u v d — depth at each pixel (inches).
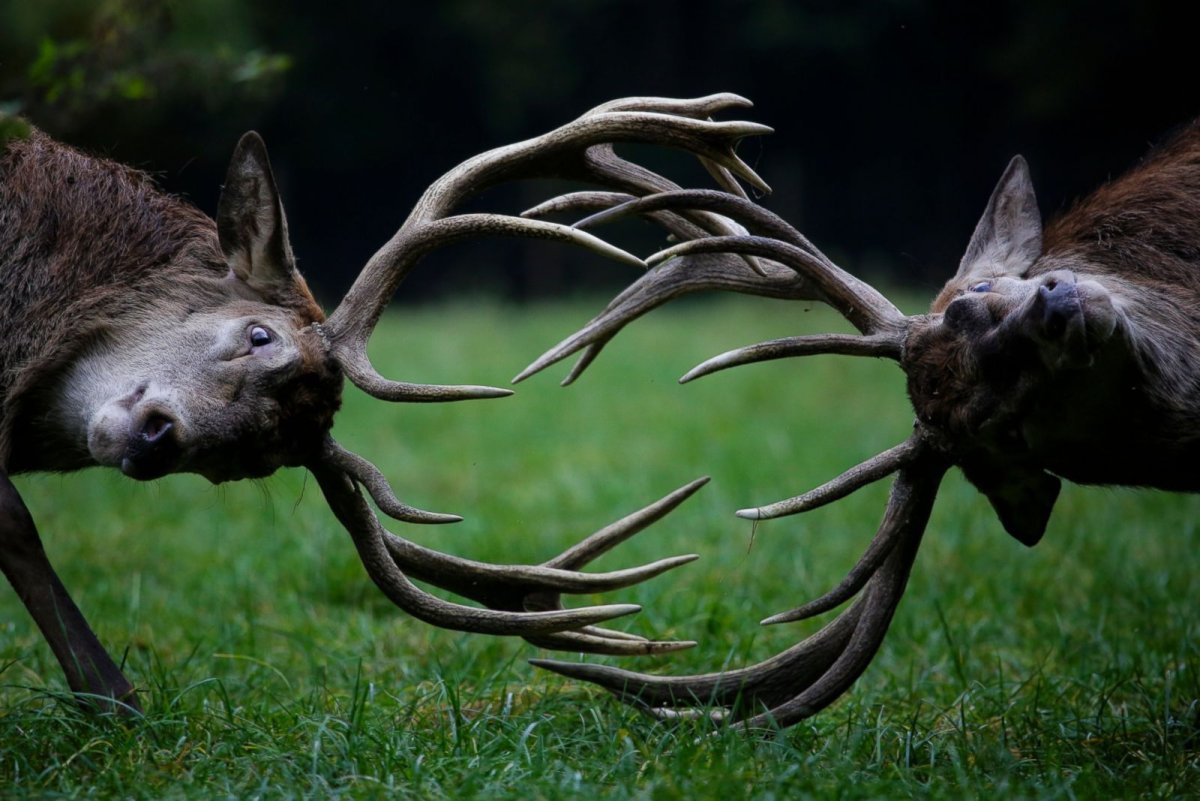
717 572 561.0
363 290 394.6
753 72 2183.8
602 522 661.3
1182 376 360.2
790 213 2118.6
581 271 2094.0
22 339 391.2
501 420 959.0
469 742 370.3
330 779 343.0
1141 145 1754.4
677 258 423.2
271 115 2076.8
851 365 1192.8
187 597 539.5
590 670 397.7
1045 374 346.3
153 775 339.9
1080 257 392.5
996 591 546.6
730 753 351.3
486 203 2063.2
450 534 633.0
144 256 401.7
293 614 517.3
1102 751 382.0
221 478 393.7
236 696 424.2
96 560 584.4
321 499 705.0
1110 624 508.4
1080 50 1753.2
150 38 564.7
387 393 378.9
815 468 789.9
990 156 2030.0
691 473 776.3
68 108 523.2
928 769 363.3
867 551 380.8
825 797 327.0
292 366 383.9
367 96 2155.5
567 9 2194.9
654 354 1228.5
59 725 367.9
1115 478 378.9
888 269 2017.7
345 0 2112.5
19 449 402.6
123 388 385.1
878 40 2085.4
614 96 2241.6
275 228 394.3
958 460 378.9
